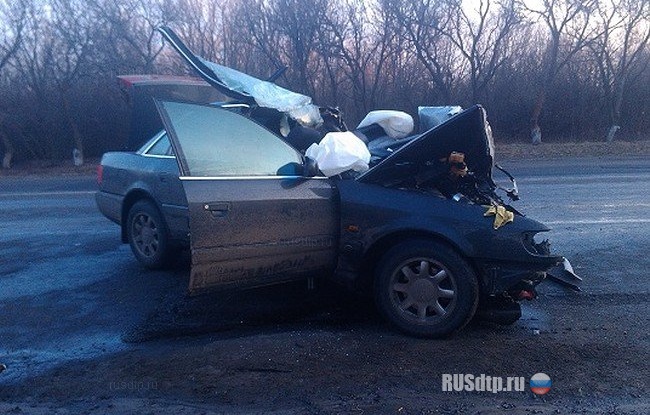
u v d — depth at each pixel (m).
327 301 5.50
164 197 6.27
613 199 10.17
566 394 3.76
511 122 25.45
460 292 4.50
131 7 22.52
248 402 3.71
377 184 4.86
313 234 4.75
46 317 5.29
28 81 22.83
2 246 8.02
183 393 3.84
